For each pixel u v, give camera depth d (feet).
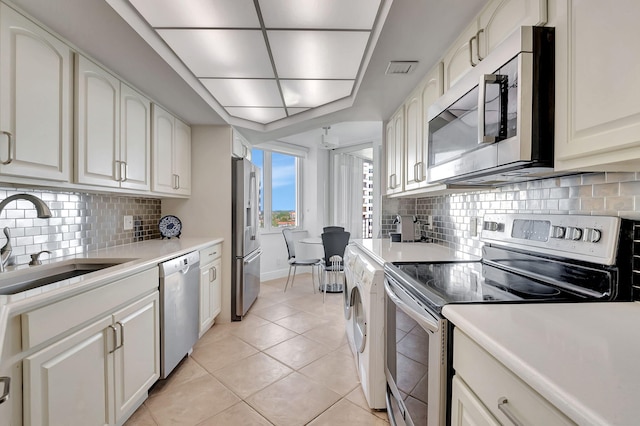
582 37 2.54
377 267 5.60
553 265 3.96
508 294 3.51
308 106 8.96
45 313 3.46
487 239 5.45
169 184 8.36
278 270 16.02
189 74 6.70
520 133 2.97
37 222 5.48
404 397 4.17
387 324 5.13
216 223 9.81
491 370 2.37
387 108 8.32
